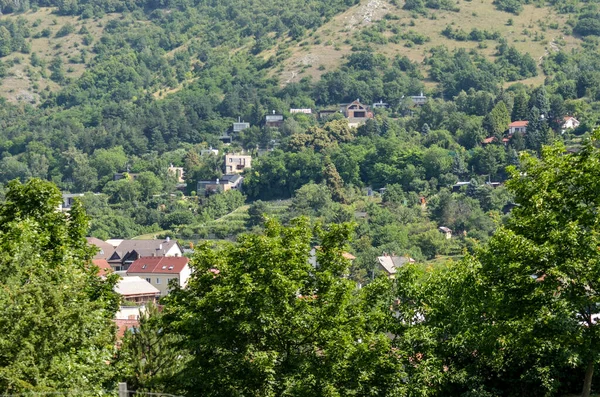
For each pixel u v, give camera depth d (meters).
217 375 77.12
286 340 79.31
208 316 79.50
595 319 80.25
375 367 79.31
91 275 86.50
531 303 75.75
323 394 76.12
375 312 83.44
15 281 69.19
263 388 77.31
